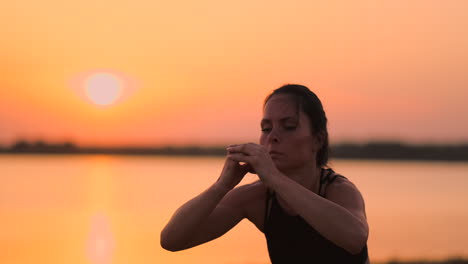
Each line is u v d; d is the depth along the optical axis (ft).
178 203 226.58
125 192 294.46
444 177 614.34
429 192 352.90
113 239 124.77
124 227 151.64
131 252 102.27
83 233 136.98
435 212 210.79
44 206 213.25
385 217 188.55
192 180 437.99
